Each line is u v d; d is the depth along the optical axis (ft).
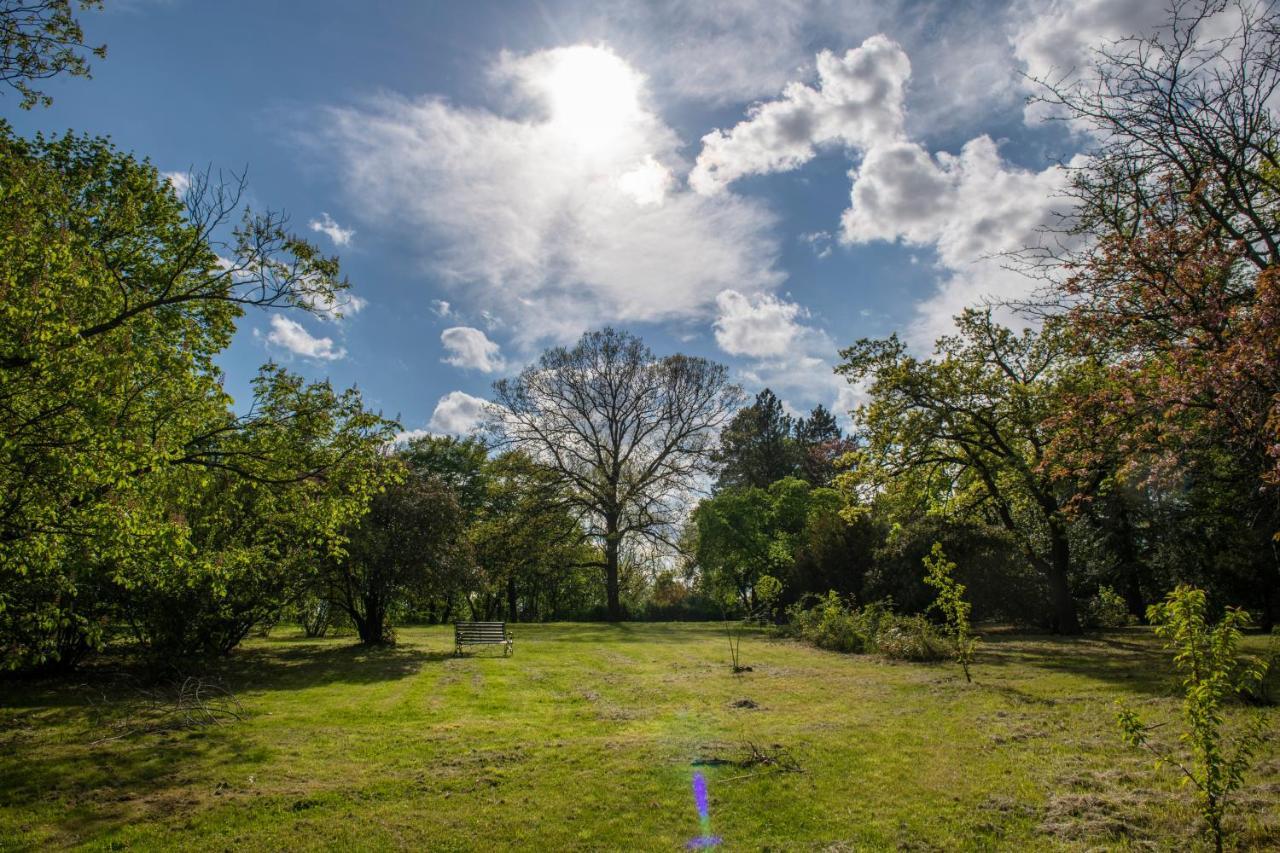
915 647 56.13
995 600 78.23
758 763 26.13
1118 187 34.35
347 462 45.27
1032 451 72.18
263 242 38.91
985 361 72.90
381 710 38.37
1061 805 20.85
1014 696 37.73
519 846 19.49
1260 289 20.75
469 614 158.20
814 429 188.24
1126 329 29.58
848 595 89.61
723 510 118.42
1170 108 30.91
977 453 76.07
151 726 34.27
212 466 40.45
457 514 76.59
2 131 39.96
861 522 92.53
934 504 80.28
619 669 54.44
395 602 80.38
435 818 21.59
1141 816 19.61
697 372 122.72
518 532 113.60
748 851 18.81
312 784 24.95
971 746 27.73
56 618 41.42
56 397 27.66
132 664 55.52
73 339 27.43
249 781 25.34
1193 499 65.98
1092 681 41.73
